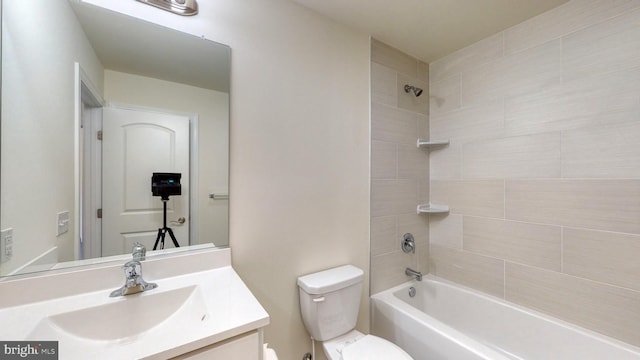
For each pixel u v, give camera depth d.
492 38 1.76
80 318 0.81
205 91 1.19
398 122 1.93
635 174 1.22
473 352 1.17
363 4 1.44
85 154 0.98
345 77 1.65
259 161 1.33
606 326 1.30
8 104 0.84
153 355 0.62
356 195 1.70
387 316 1.64
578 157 1.39
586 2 1.36
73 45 0.96
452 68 1.99
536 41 1.55
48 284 0.87
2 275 0.83
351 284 1.45
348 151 1.66
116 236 1.03
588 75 1.36
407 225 1.99
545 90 1.51
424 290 2.00
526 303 1.59
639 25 1.21
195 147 1.17
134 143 1.07
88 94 0.99
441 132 2.06
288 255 1.42
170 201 1.13
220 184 1.22
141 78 1.08
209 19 1.19
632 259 1.23
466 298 1.81
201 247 1.18
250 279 1.30
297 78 1.44
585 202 1.37
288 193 1.42
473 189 1.86
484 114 1.80
